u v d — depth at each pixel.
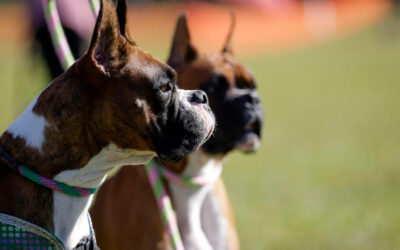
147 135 4.62
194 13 38.56
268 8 39.19
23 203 4.42
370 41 33.19
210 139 6.40
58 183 4.49
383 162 13.09
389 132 16.05
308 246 8.70
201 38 33.06
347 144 14.76
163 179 6.22
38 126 4.51
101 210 6.33
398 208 10.07
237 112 6.63
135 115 4.55
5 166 4.48
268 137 15.84
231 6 39.50
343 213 9.88
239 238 9.02
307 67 27.62
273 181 11.82
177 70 6.90
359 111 18.94
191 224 6.24
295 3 39.66
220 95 6.71
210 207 6.43
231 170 12.77
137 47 4.74
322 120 17.78
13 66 27.38
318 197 10.72
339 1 40.41
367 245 8.73
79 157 4.51
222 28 35.84
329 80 24.50
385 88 22.55
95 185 4.66
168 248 5.93
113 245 6.12
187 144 4.80
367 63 27.84
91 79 4.48
